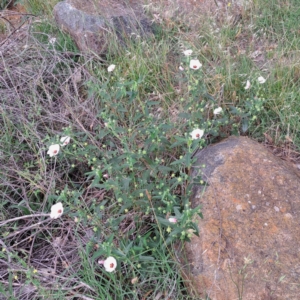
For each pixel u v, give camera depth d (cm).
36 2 224
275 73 165
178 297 100
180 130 140
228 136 143
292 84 162
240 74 159
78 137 140
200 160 128
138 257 101
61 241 117
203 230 108
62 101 154
